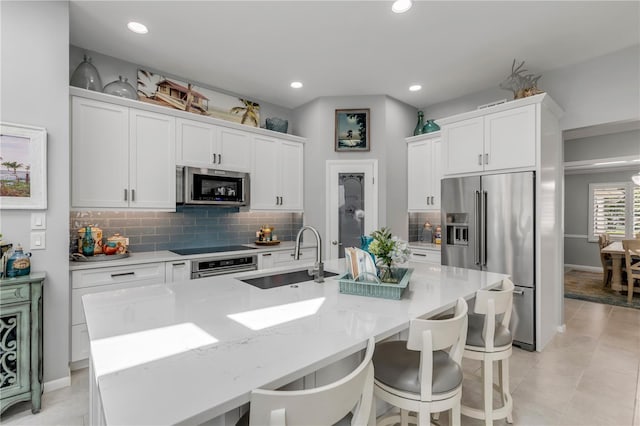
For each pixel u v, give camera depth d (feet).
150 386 2.62
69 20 8.36
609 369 8.51
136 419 2.20
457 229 11.68
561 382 7.85
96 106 9.02
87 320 4.17
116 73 10.37
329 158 13.99
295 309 4.74
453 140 11.67
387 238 5.91
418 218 15.42
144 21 8.44
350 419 3.64
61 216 7.54
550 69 11.25
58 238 7.50
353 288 5.62
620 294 16.58
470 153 11.17
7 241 6.91
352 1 7.69
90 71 9.06
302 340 3.63
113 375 2.79
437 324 4.06
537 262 9.59
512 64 10.89
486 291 5.67
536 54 10.23
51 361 7.43
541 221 9.62
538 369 8.51
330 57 10.43
